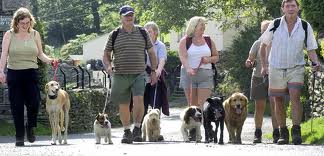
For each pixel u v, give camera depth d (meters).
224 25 64.81
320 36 25.12
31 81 17.17
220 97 18.88
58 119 20.38
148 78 20.50
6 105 28.55
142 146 15.89
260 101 19.45
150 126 20.20
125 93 18.09
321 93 24.55
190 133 19.59
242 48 54.50
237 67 54.38
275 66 17.48
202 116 19.00
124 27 17.95
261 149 14.64
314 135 19.41
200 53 18.92
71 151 14.40
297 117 17.39
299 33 17.31
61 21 127.56
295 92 17.36
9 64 17.06
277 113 17.80
